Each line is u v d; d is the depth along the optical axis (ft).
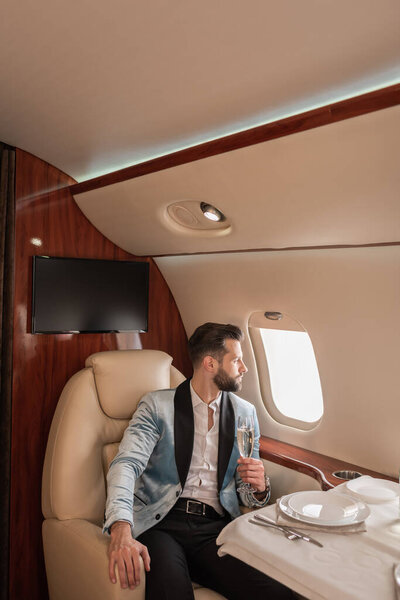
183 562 6.04
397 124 4.12
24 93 5.81
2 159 7.80
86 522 6.54
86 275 8.77
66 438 7.02
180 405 7.10
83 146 7.24
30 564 8.28
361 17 3.67
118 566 5.35
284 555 4.44
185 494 6.83
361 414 7.38
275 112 5.46
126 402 7.66
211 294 9.20
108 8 3.95
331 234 6.27
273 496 7.96
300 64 4.41
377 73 4.46
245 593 5.84
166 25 4.09
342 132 4.45
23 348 8.16
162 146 6.88
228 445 7.02
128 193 7.30
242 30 4.02
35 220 8.25
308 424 8.51
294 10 3.69
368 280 6.60
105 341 9.19
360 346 7.07
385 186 4.94
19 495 8.14
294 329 8.20
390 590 3.96
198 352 7.07
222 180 5.93
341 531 4.78
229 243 7.60
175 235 7.97
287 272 7.52
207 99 5.30
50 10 4.09
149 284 9.82
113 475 6.26
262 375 9.09
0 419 7.98
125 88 5.32
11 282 7.98
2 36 4.58
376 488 5.77
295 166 5.14
